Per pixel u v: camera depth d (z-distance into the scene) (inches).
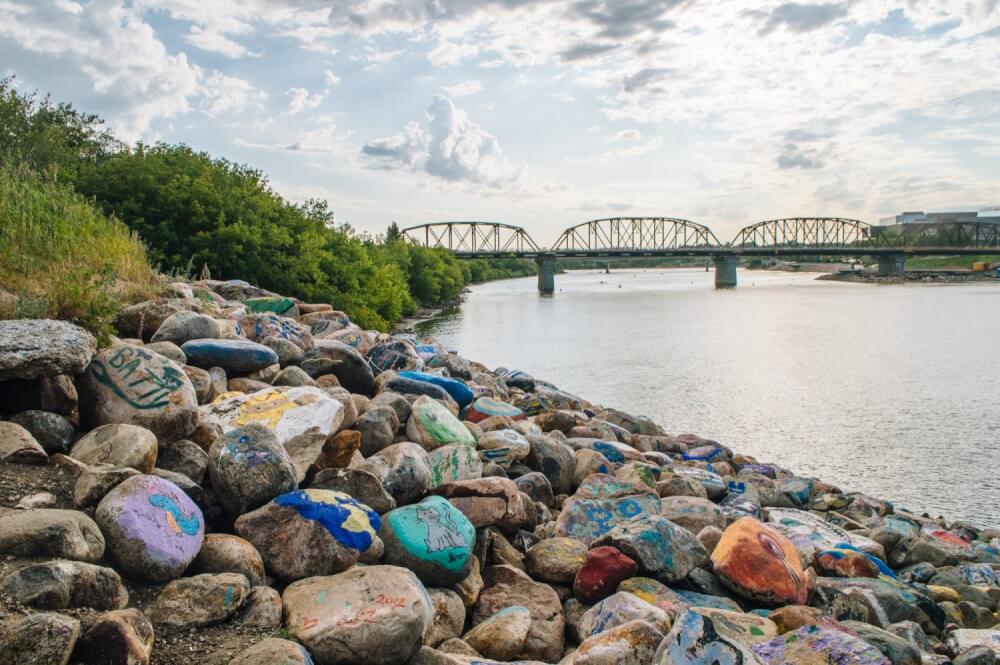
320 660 154.7
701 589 233.6
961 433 760.3
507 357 1349.7
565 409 556.1
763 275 7559.1
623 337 1706.4
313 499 194.7
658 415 855.1
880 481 602.9
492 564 237.5
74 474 183.5
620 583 227.8
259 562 177.2
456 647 183.8
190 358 303.6
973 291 3590.1
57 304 262.2
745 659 158.4
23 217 353.7
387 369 467.5
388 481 239.5
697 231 5841.5
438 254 3435.0
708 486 372.5
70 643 128.5
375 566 178.5
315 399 255.3
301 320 545.3
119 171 986.7
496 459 321.7
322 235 1466.5
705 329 1900.8
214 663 143.4
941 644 235.0
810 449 701.9
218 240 994.1
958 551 356.5
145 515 165.9
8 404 205.2
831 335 1724.9
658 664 161.5
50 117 1053.2
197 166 1090.1
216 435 230.1
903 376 1128.2
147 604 155.5
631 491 312.2
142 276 426.0
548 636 201.2
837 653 174.6
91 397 220.1
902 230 6845.5
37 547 146.2
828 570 282.2
